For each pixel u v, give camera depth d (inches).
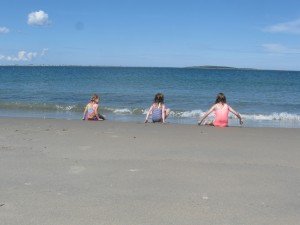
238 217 89.9
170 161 144.6
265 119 382.0
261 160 148.6
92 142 183.3
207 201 100.5
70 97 621.0
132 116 395.2
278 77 1811.0
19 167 133.2
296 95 740.0
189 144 181.6
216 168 134.8
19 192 106.3
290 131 235.6
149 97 641.0
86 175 124.0
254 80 1454.2
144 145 177.2
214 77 1728.6
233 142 189.9
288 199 102.7
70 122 273.6
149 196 104.0
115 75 1744.6
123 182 116.6
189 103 559.8
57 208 94.5
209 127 253.3
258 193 107.4
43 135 204.1
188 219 88.5
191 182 117.3
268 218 89.5
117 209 94.3
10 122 268.4
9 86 885.8
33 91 735.7
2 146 170.7
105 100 582.2
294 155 158.9
